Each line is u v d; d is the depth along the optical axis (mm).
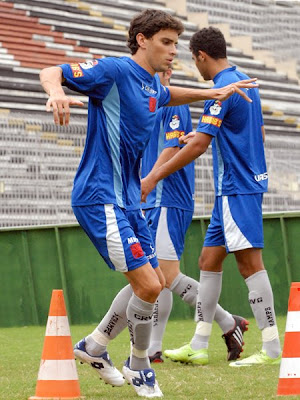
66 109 10359
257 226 15289
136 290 11352
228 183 15336
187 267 27984
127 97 11352
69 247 29406
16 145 40562
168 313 16750
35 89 49500
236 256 15641
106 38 57531
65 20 56031
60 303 11664
